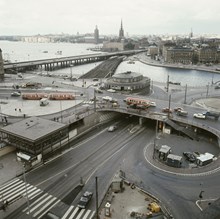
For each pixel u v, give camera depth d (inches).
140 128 3705.7
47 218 1908.2
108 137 3366.1
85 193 2127.2
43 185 2310.5
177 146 3129.9
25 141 2684.5
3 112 4116.6
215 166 2586.1
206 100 5113.2
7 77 7224.4
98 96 5039.4
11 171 2514.8
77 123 3595.0
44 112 4079.7
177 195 2148.1
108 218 1867.6
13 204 2063.2
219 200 1787.6
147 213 1897.1
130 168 2593.5
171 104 4483.3
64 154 2886.3
